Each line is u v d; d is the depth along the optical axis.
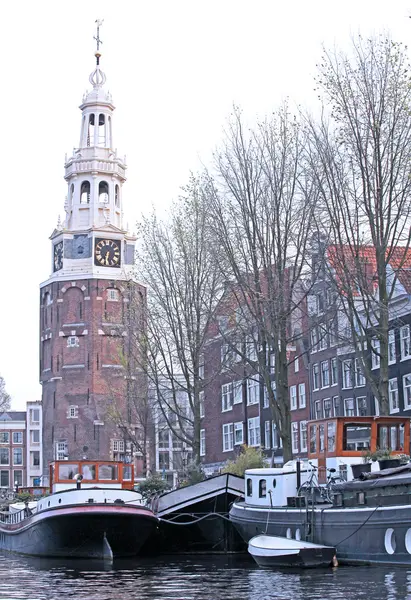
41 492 63.81
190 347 47.34
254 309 39.38
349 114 35.62
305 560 27.38
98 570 31.78
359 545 26.69
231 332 45.88
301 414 65.12
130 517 35.66
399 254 40.47
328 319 39.84
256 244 39.53
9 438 131.00
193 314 47.69
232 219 40.78
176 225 48.94
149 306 49.47
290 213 39.31
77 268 103.25
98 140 106.88
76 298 102.44
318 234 37.19
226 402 78.00
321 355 61.91
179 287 48.12
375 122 35.31
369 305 35.78
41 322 106.38
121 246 104.00
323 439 32.38
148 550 39.28
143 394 66.12
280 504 32.09
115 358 98.38
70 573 31.03
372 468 28.98
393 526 25.33
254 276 39.25
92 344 100.75
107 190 106.00
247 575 27.45
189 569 30.92
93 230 102.81
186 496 38.34
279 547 28.03
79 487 39.44
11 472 130.12
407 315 51.78
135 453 98.56
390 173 35.25
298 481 31.53
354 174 35.81
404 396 52.56
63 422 100.88
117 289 102.50
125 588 25.78
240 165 40.12
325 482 31.86
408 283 47.66
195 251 47.78
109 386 91.94
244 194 39.84
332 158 36.44
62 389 101.50
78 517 35.62
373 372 55.69
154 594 24.06
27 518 41.25
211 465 80.06
